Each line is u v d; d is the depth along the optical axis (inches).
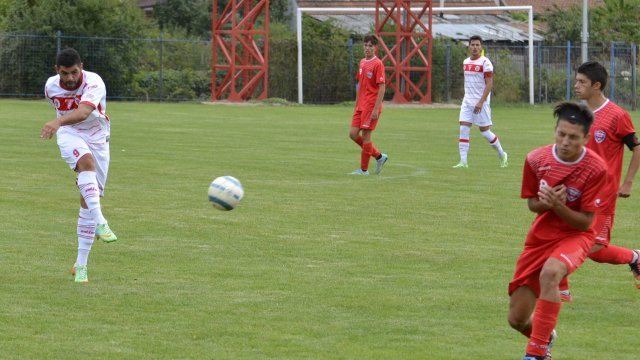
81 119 874.1
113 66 4001.0
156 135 2404.0
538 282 647.1
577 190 636.1
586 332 728.3
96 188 865.5
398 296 826.8
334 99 4320.9
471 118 1825.8
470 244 1065.5
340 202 1354.6
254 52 4089.6
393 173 1711.4
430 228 1162.0
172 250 1010.7
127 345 672.4
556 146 641.6
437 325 737.6
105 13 4008.4
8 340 679.7
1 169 1653.5
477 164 1889.8
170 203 1316.4
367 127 1653.5
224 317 750.5
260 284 863.1
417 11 5083.7
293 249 1023.0
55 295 815.7
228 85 4069.9
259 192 1438.2
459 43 4498.0
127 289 840.3
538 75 4407.0
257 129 2677.2
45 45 3882.9
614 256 832.3
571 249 632.4
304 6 5644.7
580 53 4426.7
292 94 4296.3
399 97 4207.7
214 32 4084.6
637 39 4881.9
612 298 839.1
